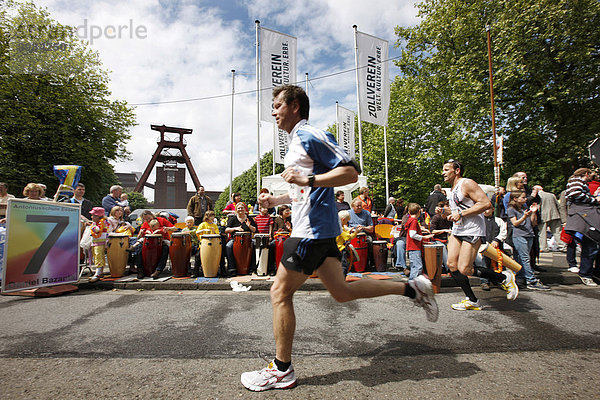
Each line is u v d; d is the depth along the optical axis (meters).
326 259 2.07
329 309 3.98
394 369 2.29
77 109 17.58
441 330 3.17
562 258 7.80
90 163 18.36
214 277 6.00
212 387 2.05
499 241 5.43
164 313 3.88
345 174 1.90
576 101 13.84
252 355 2.59
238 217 6.53
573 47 13.38
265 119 12.59
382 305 4.14
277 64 12.73
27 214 4.75
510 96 15.62
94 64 18.88
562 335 2.99
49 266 4.99
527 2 13.59
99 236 5.79
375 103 13.33
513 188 5.18
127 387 2.06
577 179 5.38
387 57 13.55
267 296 4.84
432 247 4.82
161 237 6.11
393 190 26.19
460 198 3.78
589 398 1.87
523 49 13.72
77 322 3.52
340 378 2.16
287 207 6.64
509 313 3.74
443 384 2.06
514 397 1.89
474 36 15.79
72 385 2.09
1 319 3.65
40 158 16.59
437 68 17.61
